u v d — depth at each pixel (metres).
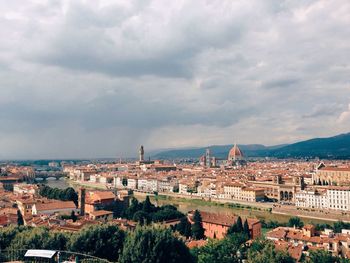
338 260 153.38
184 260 150.50
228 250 155.00
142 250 145.25
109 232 162.88
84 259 145.12
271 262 136.62
